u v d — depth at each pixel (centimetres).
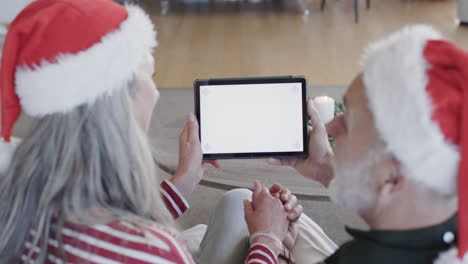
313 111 131
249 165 184
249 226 121
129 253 85
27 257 88
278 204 121
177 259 88
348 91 81
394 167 75
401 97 71
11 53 85
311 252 133
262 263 112
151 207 94
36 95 85
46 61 84
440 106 69
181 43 466
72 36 84
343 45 445
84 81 84
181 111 281
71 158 86
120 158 89
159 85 366
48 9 84
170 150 212
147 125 99
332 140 162
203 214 203
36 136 87
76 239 85
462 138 68
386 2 576
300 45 450
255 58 422
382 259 79
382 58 75
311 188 169
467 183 69
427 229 77
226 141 133
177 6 596
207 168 182
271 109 131
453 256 76
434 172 71
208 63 413
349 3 579
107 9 89
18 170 88
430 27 80
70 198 85
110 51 86
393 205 78
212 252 137
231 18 544
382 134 73
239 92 131
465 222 71
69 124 86
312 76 376
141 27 91
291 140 132
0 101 91
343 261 83
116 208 88
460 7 477
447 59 71
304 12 554
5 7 436
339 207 195
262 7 580
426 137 69
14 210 87
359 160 78
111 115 88
